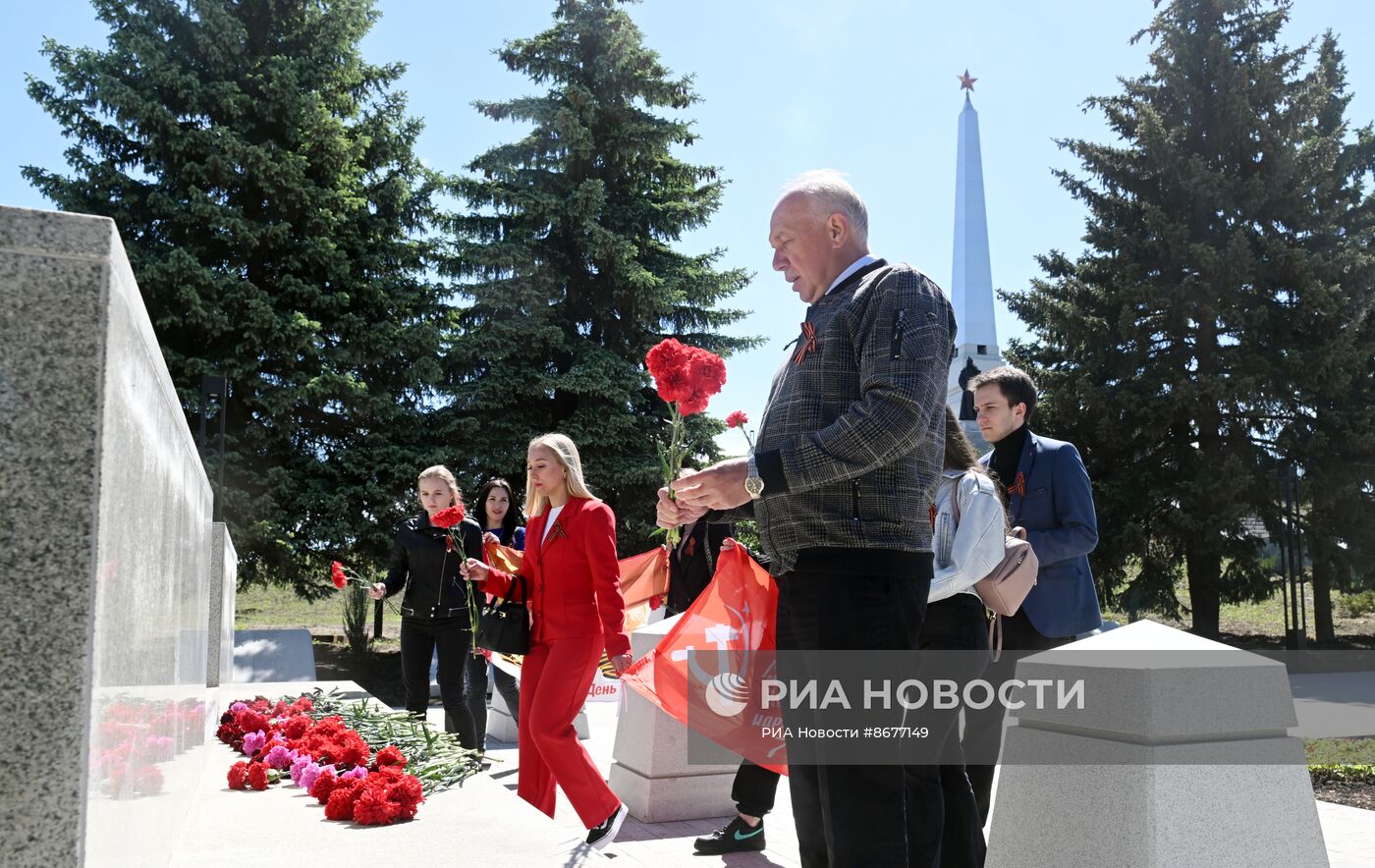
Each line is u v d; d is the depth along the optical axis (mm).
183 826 3084
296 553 15703
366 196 17625
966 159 27438
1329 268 20516
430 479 6465
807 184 2660
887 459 2260
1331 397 20766
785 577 2473
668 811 5531
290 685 7148
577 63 20141
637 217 19828
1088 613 4223
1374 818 5660
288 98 16391
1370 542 20797
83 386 1416
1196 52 22484
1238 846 2824
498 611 4723
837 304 2510
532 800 4762
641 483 18078
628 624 6438
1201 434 21547
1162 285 21734
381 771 3602
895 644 2340
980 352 26516
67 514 1391
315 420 16625
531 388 17906
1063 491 4254
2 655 1342
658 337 19922
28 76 15609
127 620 1744
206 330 15328
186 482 3115
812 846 2486
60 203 15359
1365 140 24125
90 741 1388
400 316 17438
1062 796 3020
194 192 15359
